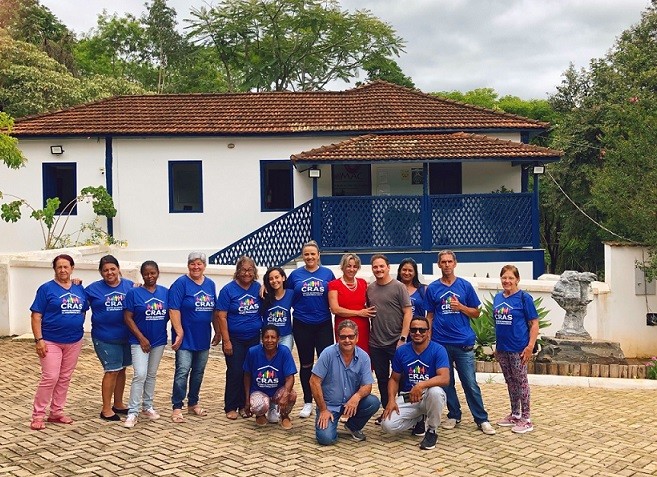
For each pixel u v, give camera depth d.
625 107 14.39
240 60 42.62
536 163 16.72
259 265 16.91
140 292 7.45
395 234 16.39
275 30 41.41
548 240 30.28
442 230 16.39
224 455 6.35
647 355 12.62
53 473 5.85
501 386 9.55
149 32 47.41
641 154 13.28
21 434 7.03
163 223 18.30
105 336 7.48
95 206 17.28
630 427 7.40
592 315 12.38
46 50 36.66
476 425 7.41
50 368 7.25
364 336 7.43
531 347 7.15
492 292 11.49
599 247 26.41
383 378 7.42
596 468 6.01
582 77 28.59
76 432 7.11
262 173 18.34
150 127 18.25
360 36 42.25
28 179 18.30
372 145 16.97
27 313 13.06
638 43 22.61
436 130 18.22
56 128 18.25
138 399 7.41
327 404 6.79
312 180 17.97
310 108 20.05
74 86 29.86
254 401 7.20
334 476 5.79
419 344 6.73
